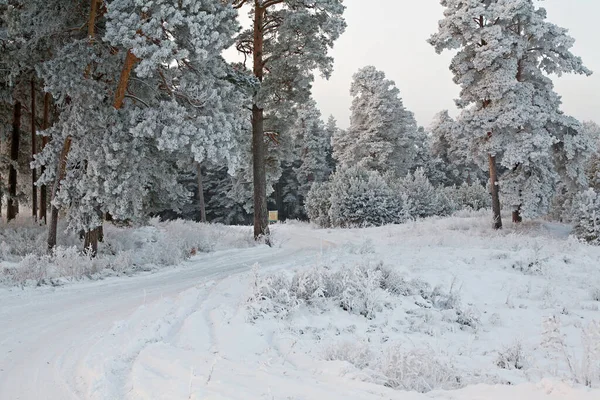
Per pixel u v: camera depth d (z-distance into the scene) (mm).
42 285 11195
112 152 14094
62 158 14570
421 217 39750
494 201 28797
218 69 14977
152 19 12219
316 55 21219
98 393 4367
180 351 5621
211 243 20625
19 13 14438
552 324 5137
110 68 14523
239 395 3947
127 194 14203
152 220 27750
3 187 20578
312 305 8414
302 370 5082
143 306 8445
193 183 64625
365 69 55219
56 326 7512
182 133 13633
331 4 20828
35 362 5648
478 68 27844
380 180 38062
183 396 3990
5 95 19359
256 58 22969
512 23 28703
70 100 15406
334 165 80500
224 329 6688
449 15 28969
